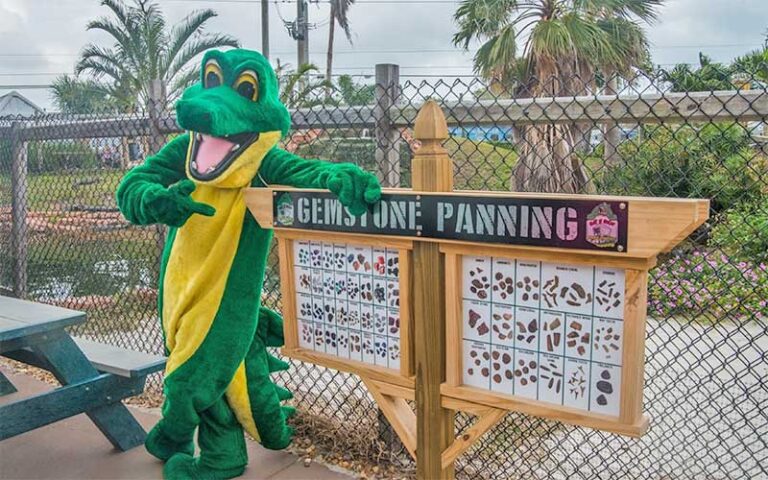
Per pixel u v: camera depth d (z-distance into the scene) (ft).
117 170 15.57
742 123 8.91
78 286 17.15
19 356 11.11
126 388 10.73
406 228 7.06
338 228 7.63
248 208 8.66
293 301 8.43
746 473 9.45
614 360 6.09
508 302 6.64
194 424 9.38
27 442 11.09
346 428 11.06
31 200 17.74
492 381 6.85
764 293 11.24
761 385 10.06
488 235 6.50
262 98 8.77
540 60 35.53
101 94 58.85
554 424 11.02
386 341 7.61
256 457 10.55
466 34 41.86
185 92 9.07
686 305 11.69
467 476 10.03
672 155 11.37
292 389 13.28
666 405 11.85
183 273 9.26
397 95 10.11
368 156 10.89
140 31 56.59
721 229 11.66
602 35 36.35
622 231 5.79
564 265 6.27
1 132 17.89
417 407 7.33
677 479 10.00
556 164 10.79
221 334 9.07
